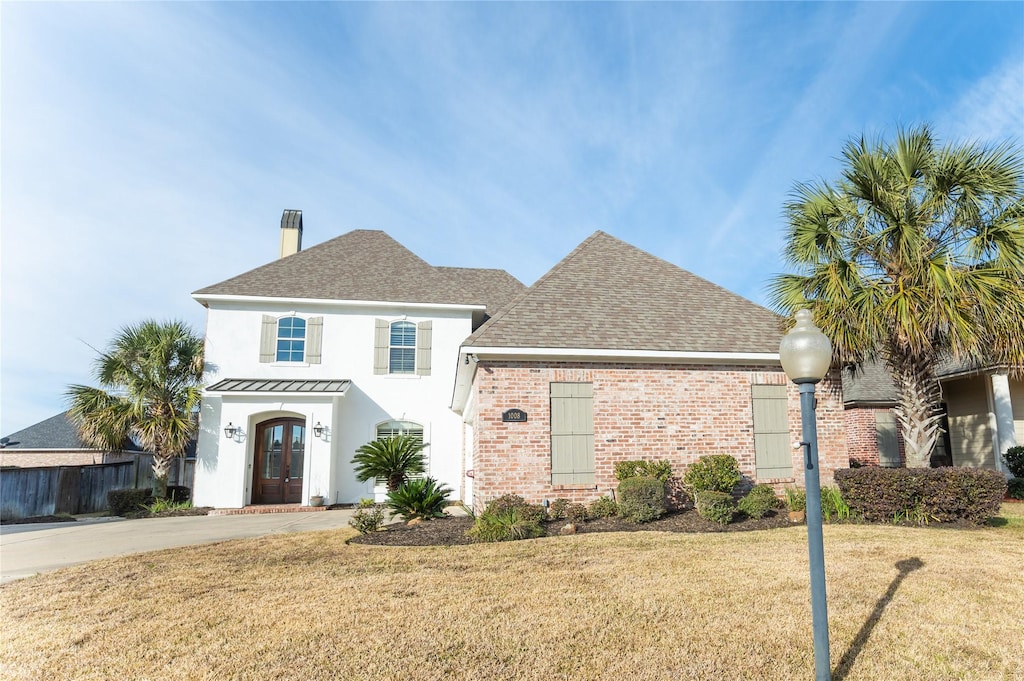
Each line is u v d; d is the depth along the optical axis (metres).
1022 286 10.09
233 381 18.06
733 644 4.84
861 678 4.24
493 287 23.88
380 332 19.48
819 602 3.88
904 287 10.53
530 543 9.20
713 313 13.83
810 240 11.73
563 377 12.05
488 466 11.50
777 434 12.77
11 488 16.92
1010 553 7.78
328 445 17.38
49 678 4.43
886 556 7.66
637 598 6.05
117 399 18.33
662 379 12.41
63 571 8.09
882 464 18.25
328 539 10.30
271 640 5.09
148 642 5.13
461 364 12.59
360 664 4.57
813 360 4.03
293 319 19.22
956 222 10.87
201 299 18.69
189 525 13.36
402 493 12.27
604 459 11.93
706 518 10.71
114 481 20.41
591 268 14.77
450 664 4.55
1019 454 14.54
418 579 7.07
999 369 14.22
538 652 4.75
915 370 11.30
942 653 4.64
